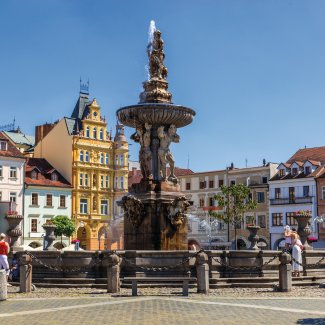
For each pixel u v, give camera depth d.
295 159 79.75
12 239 25.27
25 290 18.42
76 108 81.94
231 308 13.64
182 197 22.81
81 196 75.06
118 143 78.88
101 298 16.19
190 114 23.36
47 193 72.00
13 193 69.00
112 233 34.16
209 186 84.50
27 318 12.22
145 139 23.36
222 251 20.17
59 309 13.70
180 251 19.78
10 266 22.72
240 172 81.38
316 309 13.56
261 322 11.43
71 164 74.56
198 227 83.19
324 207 71.94
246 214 79.31
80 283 19.91
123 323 11.35
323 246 70.75
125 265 19.70
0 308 14.15
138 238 22.69
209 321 11.55
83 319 11.96
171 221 22.64
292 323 11.34
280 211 75.81
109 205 77.62
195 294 17.11
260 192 78.69
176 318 11.98
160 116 22.73
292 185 75.19
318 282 21.16
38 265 20.86
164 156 23.31
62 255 20.50
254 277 20.17
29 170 71.94
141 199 22.75
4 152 68.88
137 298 15.93
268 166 78.56
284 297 16.45
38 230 70.69
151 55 24.48
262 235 77.56
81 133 75.94
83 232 75.62
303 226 26.11
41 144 79.31
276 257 20.06
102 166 77.56
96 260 20.38
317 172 73.69
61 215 72.25
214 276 19.78
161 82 24.23
